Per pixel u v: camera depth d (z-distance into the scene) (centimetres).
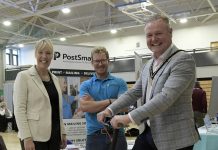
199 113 548
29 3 970
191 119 155
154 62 169
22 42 1485
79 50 407
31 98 238
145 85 167
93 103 242
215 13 1078
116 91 254
